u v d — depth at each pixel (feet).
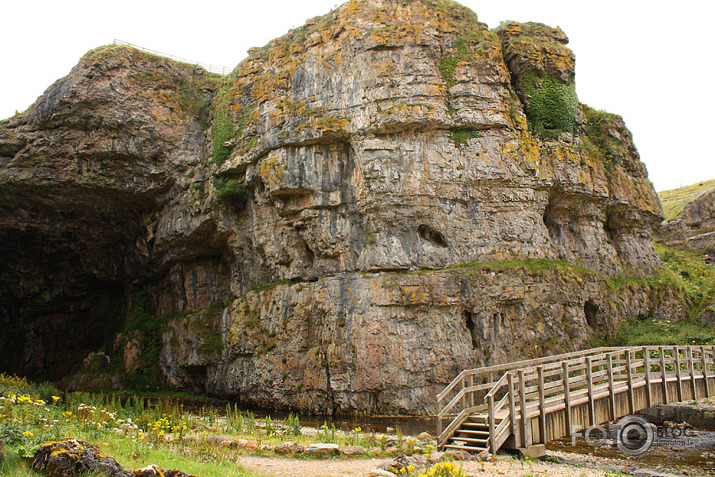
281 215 89.51
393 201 80.33
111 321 129.49
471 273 79.25
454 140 84.07
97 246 124.36
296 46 92.68
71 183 105.60
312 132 84.74
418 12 86.94
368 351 75.20
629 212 101.19
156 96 105.29
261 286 93.91
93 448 30.68
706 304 102.42
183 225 104.99
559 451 53.36
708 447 54.70
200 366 100.63
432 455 44.80
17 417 40.93
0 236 117.91
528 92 91.56
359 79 83.82
